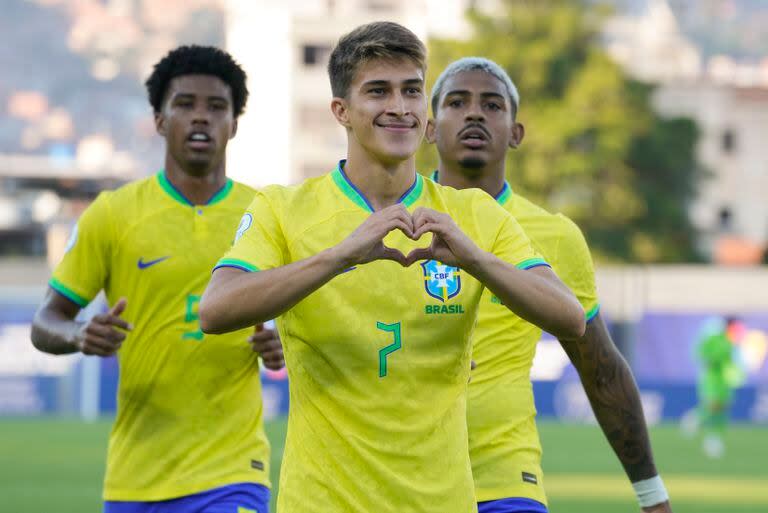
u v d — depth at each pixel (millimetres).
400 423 17219
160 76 26062
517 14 171375
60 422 96000
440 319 17422
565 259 23188
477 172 23969
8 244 199000
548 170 167875
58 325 24922
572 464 68875
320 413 17375
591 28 173875
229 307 16297
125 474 24875
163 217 25531
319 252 16688
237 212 25906
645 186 174125
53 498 50969
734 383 82812
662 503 22203
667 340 114125
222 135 25953
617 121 170375
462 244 16406
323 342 17297
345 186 17781
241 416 24781
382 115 17156
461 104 23875
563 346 22281
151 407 24828
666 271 131625
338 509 17203
